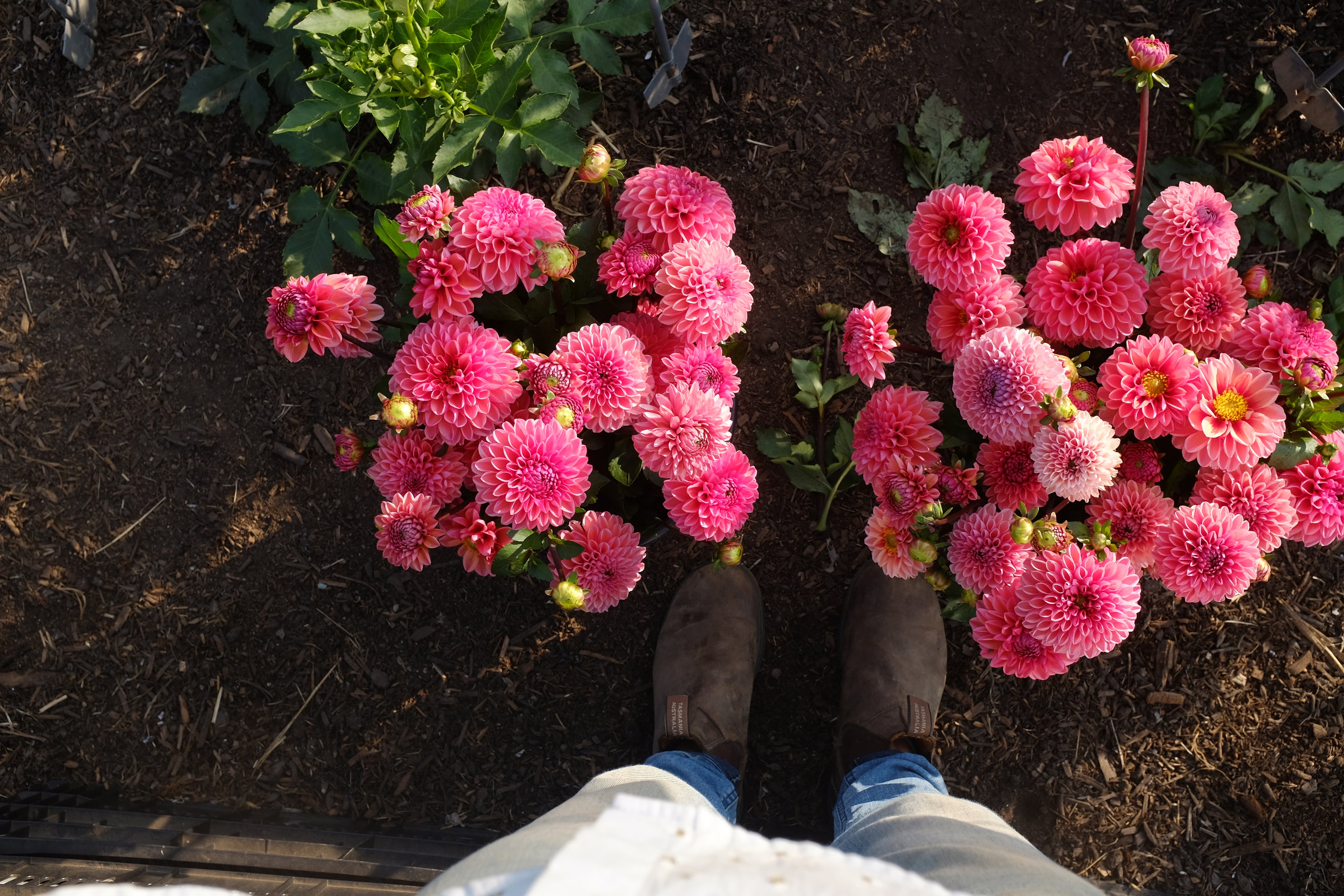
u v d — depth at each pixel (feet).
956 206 2.54
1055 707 3.44
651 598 3.44
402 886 2.92
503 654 3.44
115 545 3.43
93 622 3.43
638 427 2.42
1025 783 3.44
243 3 3.22
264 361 3.40
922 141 3.40
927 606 3.33
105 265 3.40
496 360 2.35
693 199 2.52
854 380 3.23
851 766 3.14
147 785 3.41
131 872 2.83
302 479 3.41
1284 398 2.52
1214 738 3.43
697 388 2.41
